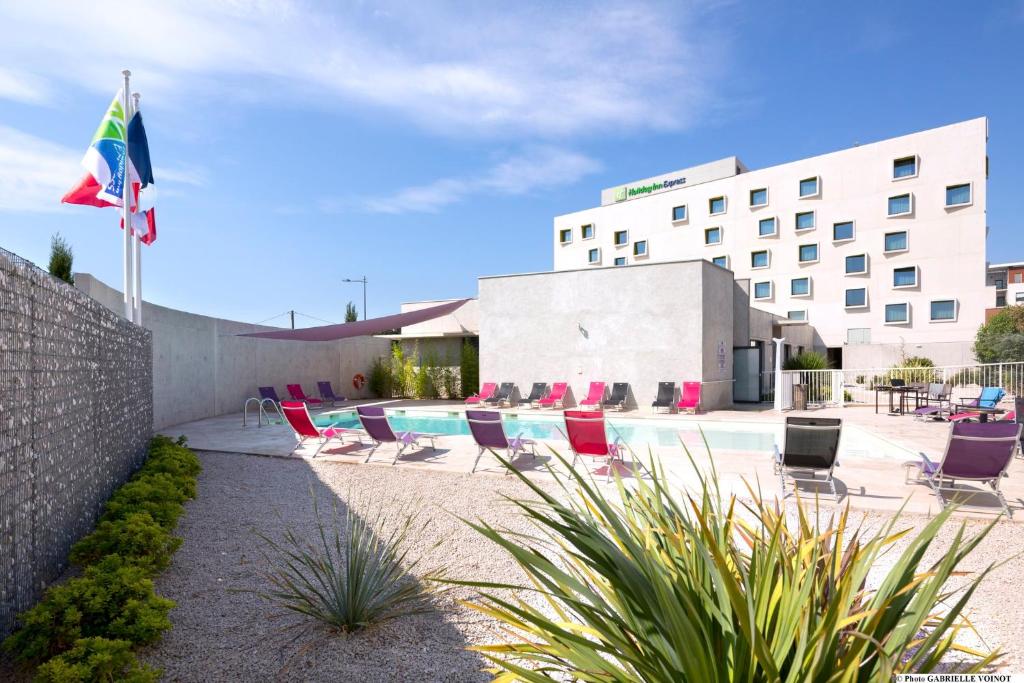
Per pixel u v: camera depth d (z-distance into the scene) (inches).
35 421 148.3
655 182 1856.5
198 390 575.5
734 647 59.0
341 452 373.7
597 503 78.6
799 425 244.8
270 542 181.5
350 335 703.7
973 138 1157.1
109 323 239.8
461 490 268.4
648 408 655.8
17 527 135.3
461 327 887.7
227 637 131.6
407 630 134.2
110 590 129.8
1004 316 1011.9
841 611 60.2
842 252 1301.7
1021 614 136.7
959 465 220.2
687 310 637.9
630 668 71.2
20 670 115.3
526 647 81.6
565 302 708.0
